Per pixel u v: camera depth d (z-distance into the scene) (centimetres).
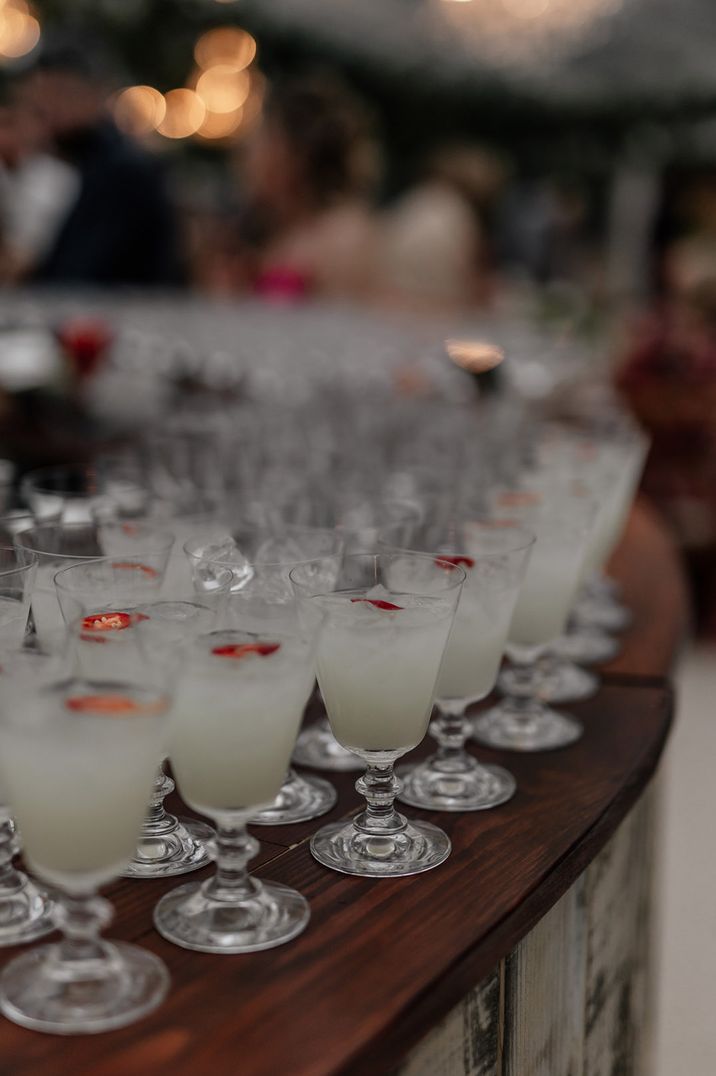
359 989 84
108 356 291
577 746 131
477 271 472
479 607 111
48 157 434
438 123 973
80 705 77
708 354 415
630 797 120
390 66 877
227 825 93
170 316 323
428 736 133
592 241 1078
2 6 573
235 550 116
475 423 234
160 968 85
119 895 96
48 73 381
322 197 392
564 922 110
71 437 254
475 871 101
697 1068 201
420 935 91
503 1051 101
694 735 338
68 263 397
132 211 395
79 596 103
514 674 139
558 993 110
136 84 709
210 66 723
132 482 172
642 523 252
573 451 183
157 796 107
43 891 96
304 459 198
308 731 131
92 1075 74
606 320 618
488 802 115
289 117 381
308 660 90
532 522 132
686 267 471
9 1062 75
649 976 154
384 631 97
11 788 81
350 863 101
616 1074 136
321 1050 77
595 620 175
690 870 266
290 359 291
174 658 82
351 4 774
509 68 894
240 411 241
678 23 851
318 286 391
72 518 137
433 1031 89
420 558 106
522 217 728
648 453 417
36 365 266
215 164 805
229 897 93
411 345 315
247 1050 77
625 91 956
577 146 1033
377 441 221
